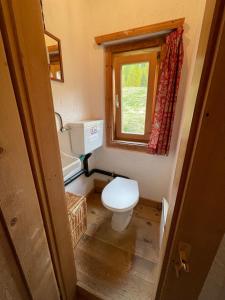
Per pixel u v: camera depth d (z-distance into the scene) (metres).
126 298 1.05
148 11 1.37
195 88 0.35
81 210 1.44
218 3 0.26
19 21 0.41
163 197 1.89
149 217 1.81
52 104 0.59
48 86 0.56
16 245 0.50
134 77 1.69
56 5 1.24
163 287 0.60
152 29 1.35
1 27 0.38
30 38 0.46
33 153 0.53
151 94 1.67
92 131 1.68
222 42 0.26
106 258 1.33
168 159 1.74
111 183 1.72
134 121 1.86
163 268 0.57
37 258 0.62
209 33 0.28
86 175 2.02
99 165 2.19
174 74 1.38
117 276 1.18
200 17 1.08
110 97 1.80
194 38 1.29
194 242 0.44
